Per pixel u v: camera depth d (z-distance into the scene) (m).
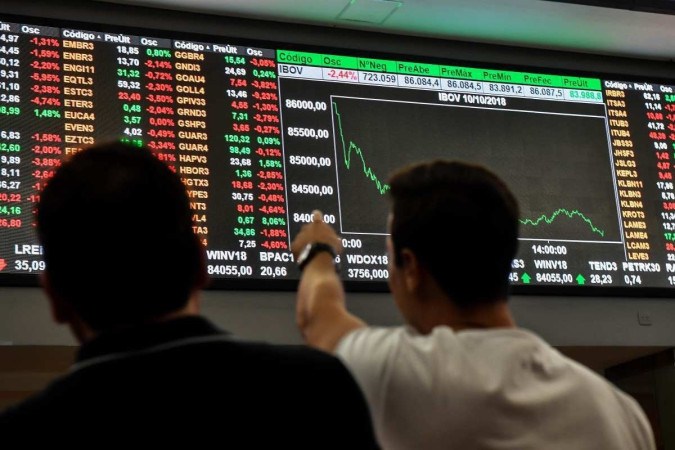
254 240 3.80
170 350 1.03
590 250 4.24
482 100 4.33
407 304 1.43
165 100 3.86
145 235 1.06
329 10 4.15
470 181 1.40
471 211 1.37
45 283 1.09
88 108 3.74
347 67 4.18
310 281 1.49
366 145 4.09
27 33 3.75
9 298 3.49
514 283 4.07
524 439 1.28
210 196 3.80
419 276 1.40
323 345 1.40
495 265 1.38
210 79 3.95
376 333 1.37
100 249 1.05
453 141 4.23
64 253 1.05
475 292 1.38
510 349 1.33
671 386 4.36
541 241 4.18
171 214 1.08
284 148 3.96
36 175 3.60
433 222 1.38
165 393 1.01
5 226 3.51
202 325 1.06
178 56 3.93
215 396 1.02
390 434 1.30
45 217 1.06
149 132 3.80
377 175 4.05
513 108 4.36
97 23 3.85
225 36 4.03
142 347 1.02
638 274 4.28
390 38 4.34
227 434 1.01
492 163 4.24
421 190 1.41
